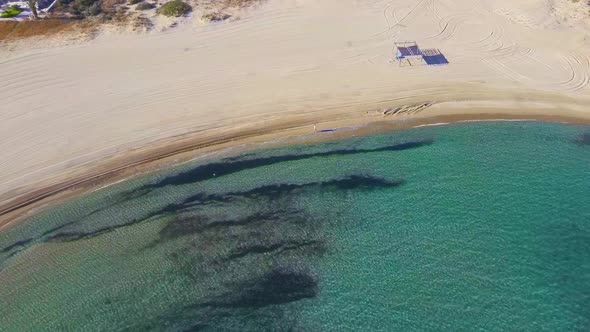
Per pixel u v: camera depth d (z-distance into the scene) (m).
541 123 37.88
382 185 33.09
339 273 28.17
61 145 34.66
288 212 31.52
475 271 27.91
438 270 28.06
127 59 41.41
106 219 31.02
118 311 26.45
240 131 36.31
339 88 39.56
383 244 29.58
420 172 33.94
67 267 28.44
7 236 29.86
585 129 37.47
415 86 40.03
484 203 31.72
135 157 34.41
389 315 26.12
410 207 31.64
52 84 38.91
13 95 37.84
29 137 34.97
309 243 29.77
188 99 38.19
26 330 25.55
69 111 36.88
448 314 26.00
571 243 29.17
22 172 32.97
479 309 26.14
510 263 28.23
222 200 32.19
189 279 27.95
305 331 25.69
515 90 40.12
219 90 39.00
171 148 35.06
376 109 38.16
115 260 28.81
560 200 31.81
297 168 34.25
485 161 34.72
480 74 41.38
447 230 30.17
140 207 31.73
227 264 28.69
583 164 34.41
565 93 40.06
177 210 31.61
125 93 38.44
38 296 27.06
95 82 39.22
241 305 26.81
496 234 29.81
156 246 29.59
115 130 35.78
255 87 39.38
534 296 26.61
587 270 27.73
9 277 27.88
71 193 32.28
